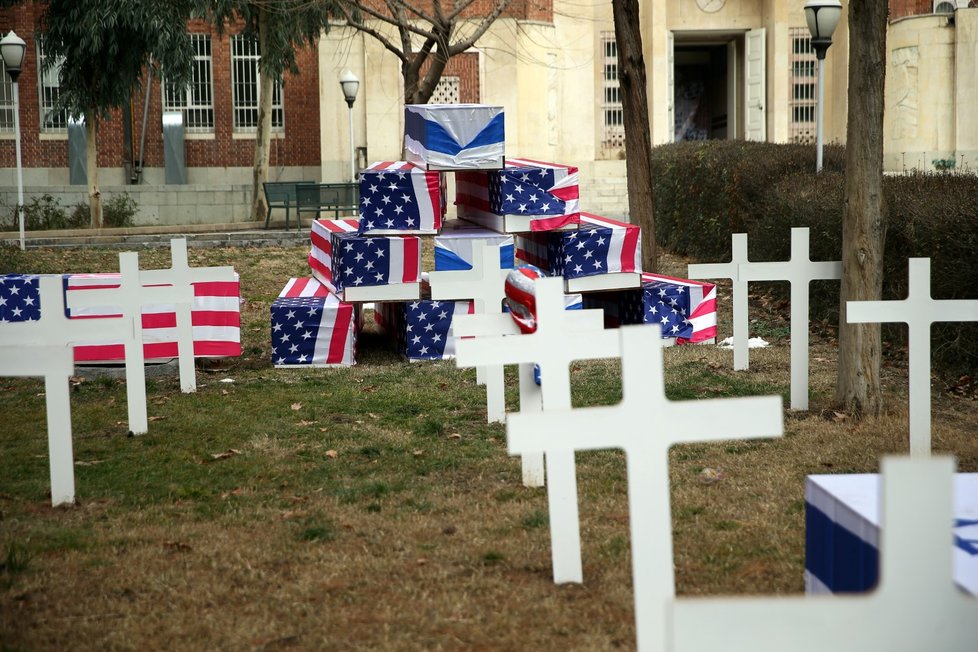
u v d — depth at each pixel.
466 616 4.21
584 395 8.62
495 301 7.41
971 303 6.40
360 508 5.77
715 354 10.32
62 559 4.95
